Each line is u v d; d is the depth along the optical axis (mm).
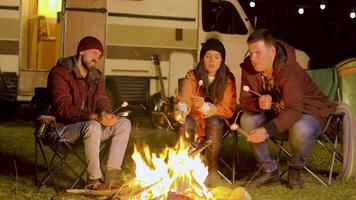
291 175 4773
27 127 8305
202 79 4773
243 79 4801
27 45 9812
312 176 5348
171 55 9109
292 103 4480
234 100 4816
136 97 9008
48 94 4746
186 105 4621
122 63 8922
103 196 3820
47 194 4508
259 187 4797
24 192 4555
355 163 5121
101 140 4473
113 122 4320
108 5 8844
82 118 4406
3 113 9000
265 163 4809
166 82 9094
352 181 5141
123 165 5598
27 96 8922
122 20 8906
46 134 4488
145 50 9016
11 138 7230
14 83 8844
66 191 3912
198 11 9195
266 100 4418
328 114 4723
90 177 4254
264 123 4703
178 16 9125
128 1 8914
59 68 4602
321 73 5742
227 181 4914
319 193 4703
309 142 4594
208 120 4645
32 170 5410
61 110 4465
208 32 9234
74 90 4605
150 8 9008
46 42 9977
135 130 8328
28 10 9867
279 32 10641
